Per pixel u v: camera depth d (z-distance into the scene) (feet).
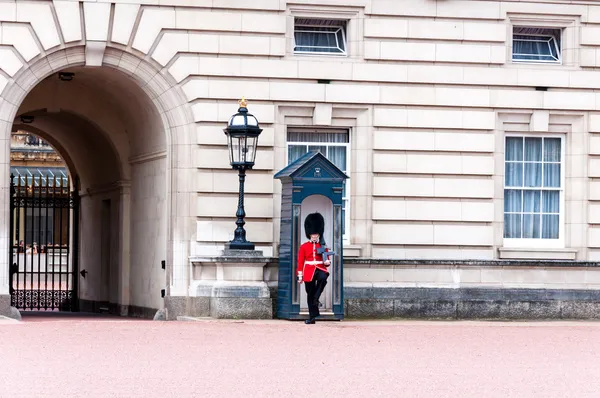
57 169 248.32
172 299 109.50
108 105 124.06
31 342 83.10
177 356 76.89
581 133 117.39
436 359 78.18
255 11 111.04
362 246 112.78
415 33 113.91
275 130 111.55
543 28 118.11
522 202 117.50
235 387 65.10
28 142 246.47
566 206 117.60
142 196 120.78
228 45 110.52
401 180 113.60
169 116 109.91
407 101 113.70
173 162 110.11
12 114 106.22
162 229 113.29
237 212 107.76
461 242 114.32
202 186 109.81
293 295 104.73
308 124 112.78
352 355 79.46
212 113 110.11
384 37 113.50
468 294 113.39
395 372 71.77
